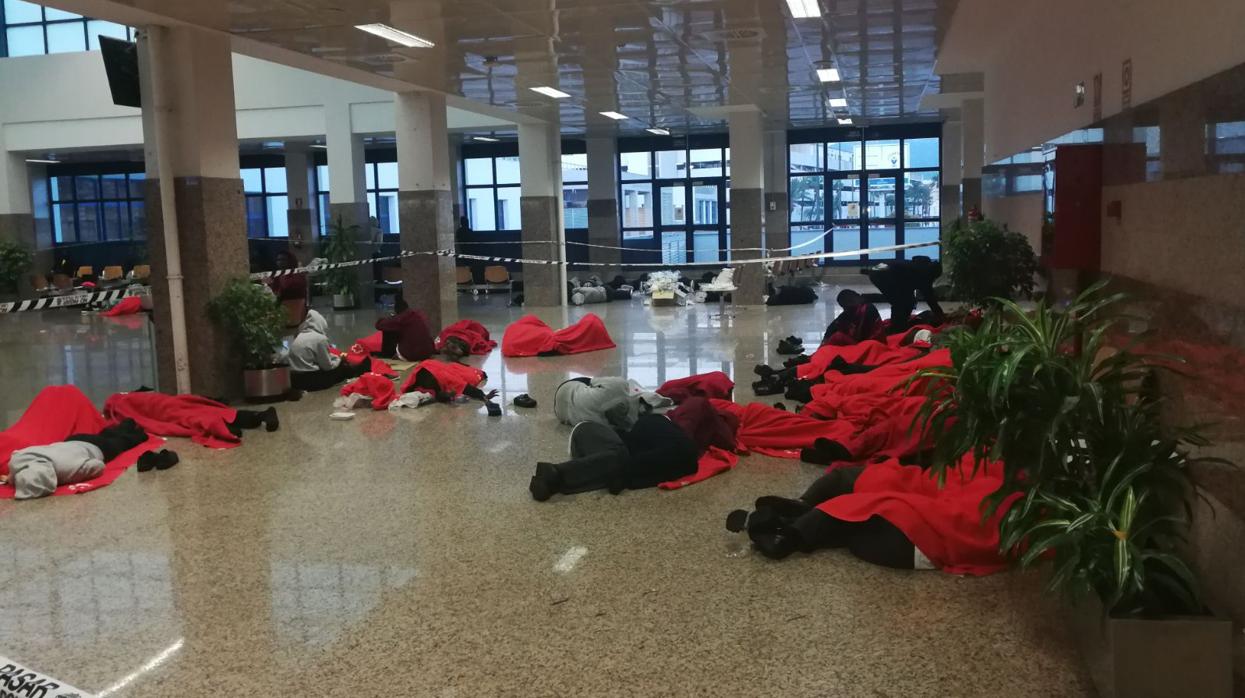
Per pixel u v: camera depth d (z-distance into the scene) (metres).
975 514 3.83
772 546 3.99
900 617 3.42
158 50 7.31
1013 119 7.98
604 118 15.21
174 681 3.10
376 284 18.50
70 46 16.55
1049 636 3.24
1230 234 2.93
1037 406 3.08
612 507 4.79
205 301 7.61
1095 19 5.05
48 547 4.41
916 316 9.77
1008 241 7.29
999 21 7.61
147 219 7.53
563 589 3.76
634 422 5.96
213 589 3.87
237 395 7.90
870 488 4.25
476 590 3.78
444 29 7.66
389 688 3.01
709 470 5.28
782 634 3.31
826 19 7.47
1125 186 4.33
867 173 18.88
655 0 6.76
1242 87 2.86
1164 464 2.98
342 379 8.58
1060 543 2.78
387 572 4.00
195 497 5.17
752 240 14.70
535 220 15.40
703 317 13.23
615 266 19.70
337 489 5.25
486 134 18.62
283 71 15.42
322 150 19.34
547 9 6.98
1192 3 3.43
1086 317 3.21
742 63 9.72
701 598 3.64
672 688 2.96
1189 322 3.32
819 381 7.41
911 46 8.77
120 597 3.80
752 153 14.52
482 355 10.25
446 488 5.21
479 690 2.98
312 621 3.53
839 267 19.25
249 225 21.06
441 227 11.59
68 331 13.15
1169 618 2.60
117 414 6.84
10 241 16.58
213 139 7.61
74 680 3.13
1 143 16.52
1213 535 3.07
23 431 5.88
